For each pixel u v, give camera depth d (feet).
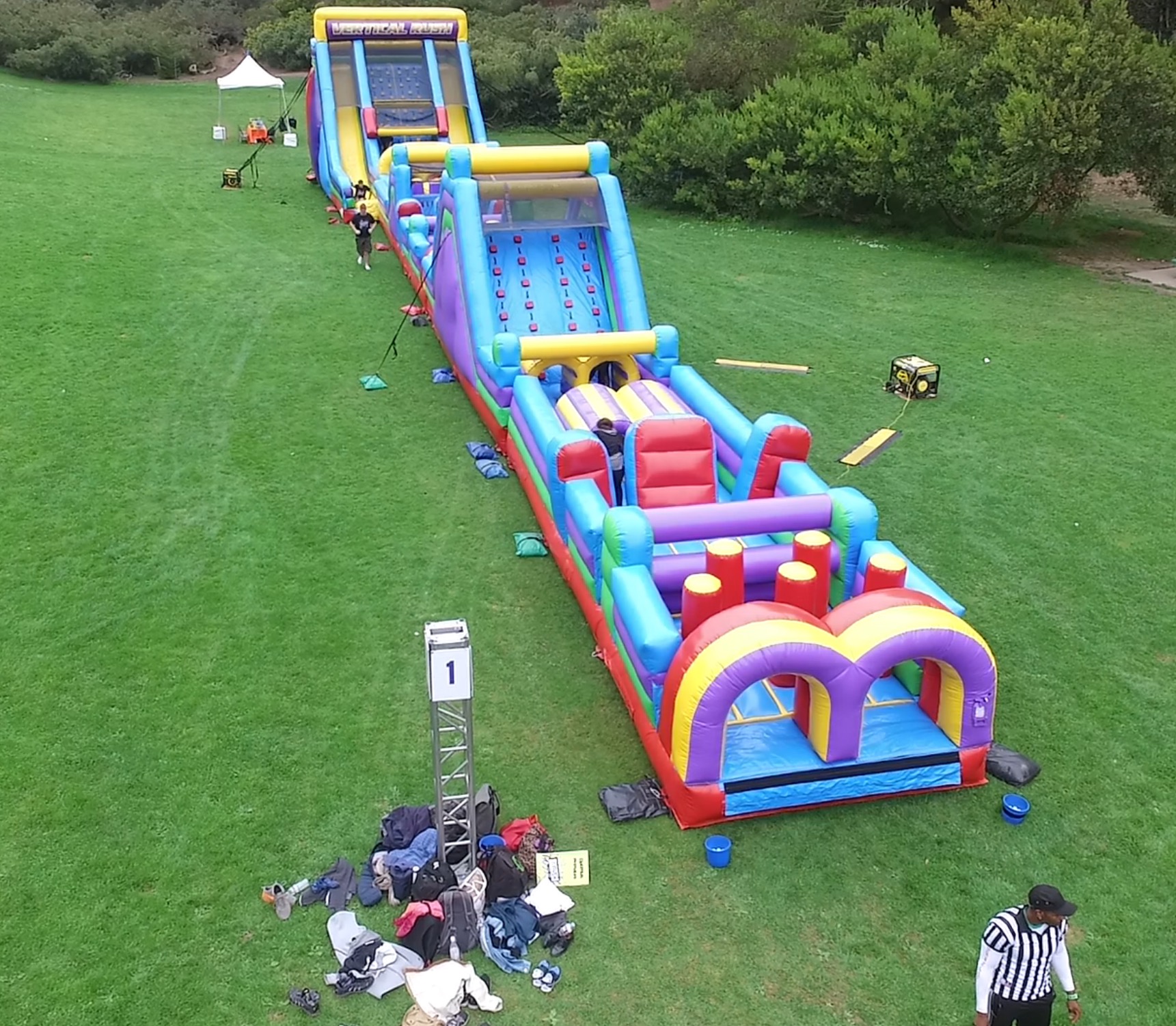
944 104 78.38
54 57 136.98
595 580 31.86
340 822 25.26
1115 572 36.63
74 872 23.57
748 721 27.32
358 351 55.52
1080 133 71.05
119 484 40.93
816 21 102.58
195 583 34.81
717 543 28.30
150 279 64.90
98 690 29.53
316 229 78.33
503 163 50.47
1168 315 64.18
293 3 170.60
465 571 36.11
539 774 27.02
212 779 26.45
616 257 49.75
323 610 33.63
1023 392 52.29
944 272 73.56
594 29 146.72
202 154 102.17
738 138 86.53
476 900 22.22
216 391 49.88
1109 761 27.78
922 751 26.22
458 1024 20.29
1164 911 23.25
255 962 21.65
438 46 95.81
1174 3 108.99
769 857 24.56
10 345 53.52
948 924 22.86
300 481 41.86
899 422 48.78
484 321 46.96
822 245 80.79
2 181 83.35
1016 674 31.19
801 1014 20.83
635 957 21.99
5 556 35.76
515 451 42.24
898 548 37.22
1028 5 79.46
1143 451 45.93
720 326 61.77
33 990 20.84
